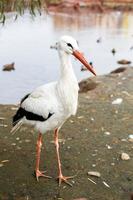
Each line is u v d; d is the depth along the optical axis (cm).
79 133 1124
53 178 917
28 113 898
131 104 1340
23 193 863
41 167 959
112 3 4756
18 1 939
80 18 3869
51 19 3669
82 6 4547
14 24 3272
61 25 3362
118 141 1080
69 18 3809
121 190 883
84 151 1027
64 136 1107
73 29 3203
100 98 1405
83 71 2008
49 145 1059
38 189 877
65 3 4462
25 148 1045
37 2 968
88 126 1168
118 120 1212
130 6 4706
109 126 1170
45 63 2130
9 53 2317
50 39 2759
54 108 866
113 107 1312
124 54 2436
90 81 1584
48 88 884
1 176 917
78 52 869
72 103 868
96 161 984
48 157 1001
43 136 1108
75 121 1199
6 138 1091
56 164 972
